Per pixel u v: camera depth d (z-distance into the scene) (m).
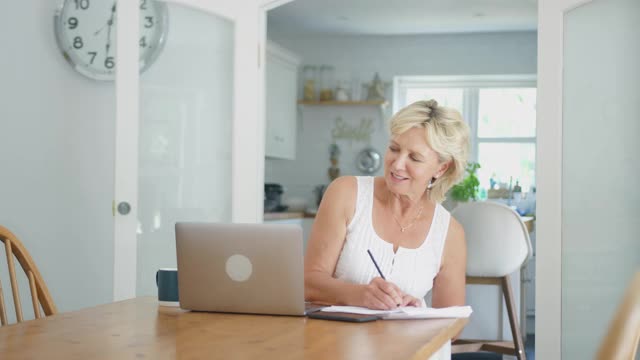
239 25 4.10
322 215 2.27
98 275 4.09
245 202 4.09
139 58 3.90
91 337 1.56
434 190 2.29
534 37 7.61
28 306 3.95
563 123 3.48
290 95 7.44
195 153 4.07
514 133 7.73
